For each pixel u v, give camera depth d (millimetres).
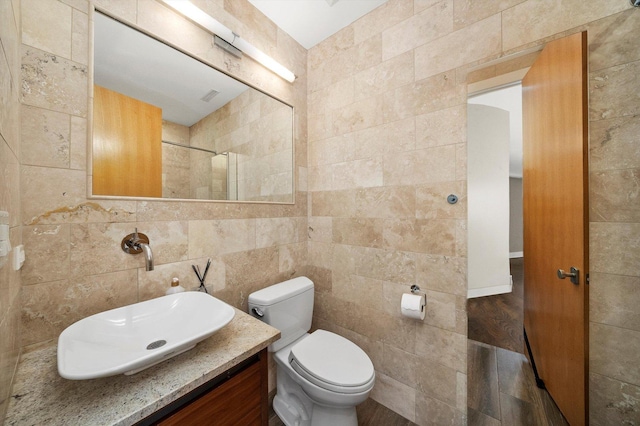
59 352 586
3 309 516
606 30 877
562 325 1025
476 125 1193
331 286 1689
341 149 1634
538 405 1124
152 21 1042
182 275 1138
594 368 917
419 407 1302
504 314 1196
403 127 1365
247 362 834
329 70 1693
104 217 908
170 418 625
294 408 1290
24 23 744
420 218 1307
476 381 1180
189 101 1186
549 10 976
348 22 1572
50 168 791
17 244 671
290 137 1701
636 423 852
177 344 625
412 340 1334
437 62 1250
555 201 1029
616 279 879
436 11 1251
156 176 1071
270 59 1454
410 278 1342
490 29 1106
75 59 847
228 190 1351
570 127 941
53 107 798
